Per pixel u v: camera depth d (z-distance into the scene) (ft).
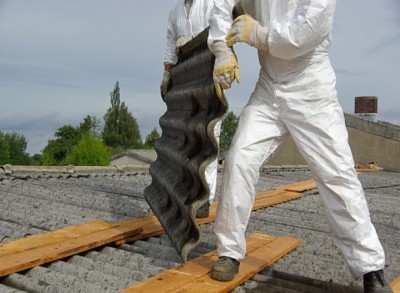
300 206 20.92
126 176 27.09
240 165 9.45
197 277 9.77
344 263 11.93
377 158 52.13
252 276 10.35
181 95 12.05
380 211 21.06
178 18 16.29
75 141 180.04
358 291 9.87
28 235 12.60
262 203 19.95
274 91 9.54
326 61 9.57
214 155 9.30
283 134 9.79
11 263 10.03
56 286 9.23
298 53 8.91
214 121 9.19
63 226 13.66
